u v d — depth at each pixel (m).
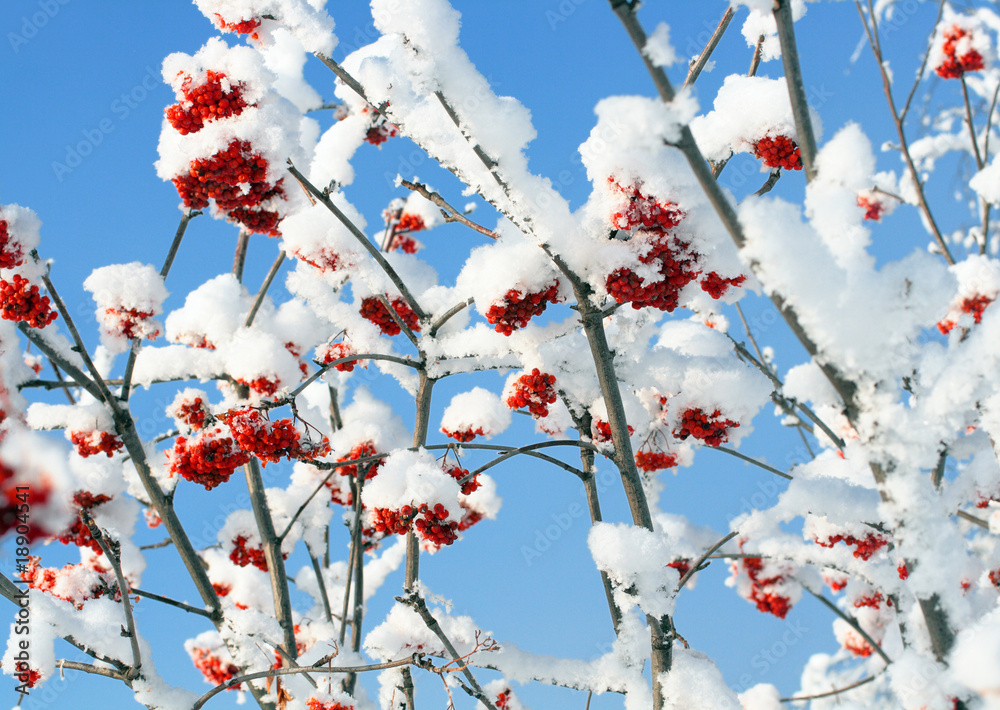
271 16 3.33
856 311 1.99
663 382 3.64
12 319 3.22
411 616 4.32
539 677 3.70
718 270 2.97
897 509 2.09
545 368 3.80
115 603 4.15
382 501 3.31
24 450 3.04
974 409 2.47
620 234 3.06
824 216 2.15
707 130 3.28
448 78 2.79
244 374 3.66
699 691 3.15
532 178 2.97
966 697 2.15
